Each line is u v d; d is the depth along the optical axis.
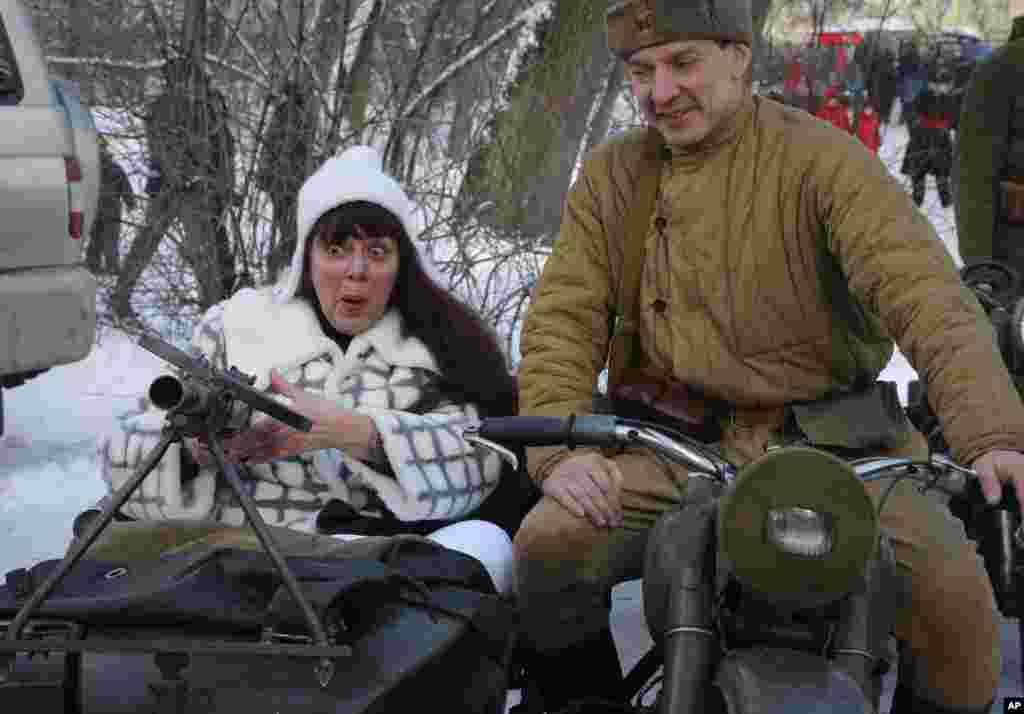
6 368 6.99
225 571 2.70
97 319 8.73
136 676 2.60
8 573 2.80
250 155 8.26
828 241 3.09
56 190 7.17
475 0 8.29
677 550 2.65
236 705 2.57
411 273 3.64
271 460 3.48
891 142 11.20
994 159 5.65
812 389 3.16
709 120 3.09
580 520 3.09
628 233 3.24
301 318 3.64
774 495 2.35
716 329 3.16
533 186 8.23
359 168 3.57
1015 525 2.64
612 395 3.33
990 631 2.89
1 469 7.29
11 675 2.57
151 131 8.20
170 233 8.34
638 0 3.06
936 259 2.94
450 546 3.29
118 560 2.88
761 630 2.54
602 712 3.21
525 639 3.19
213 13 8.20
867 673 2.50
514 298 8.13
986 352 2.77
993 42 13.28
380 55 8.26
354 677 2.61
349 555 2.90
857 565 2.36
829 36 10.31
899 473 2.71
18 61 7.11
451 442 3.49
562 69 8.21
